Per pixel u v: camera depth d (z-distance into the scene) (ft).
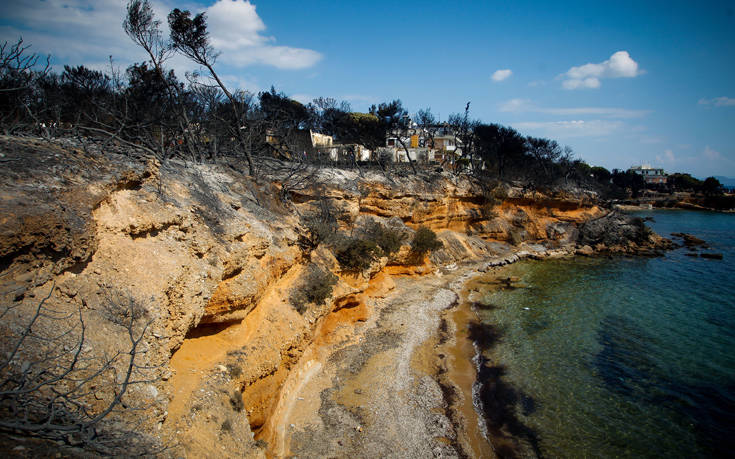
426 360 79.20
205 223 50.21
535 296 124.16
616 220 223.10
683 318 104.27
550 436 57.72
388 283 118.73
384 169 172.04
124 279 35.53
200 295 43.06
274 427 52.65
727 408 63.67
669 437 57.16
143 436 26.63
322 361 73.51
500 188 203.31
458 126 240.32
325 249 88.84
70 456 19.79
